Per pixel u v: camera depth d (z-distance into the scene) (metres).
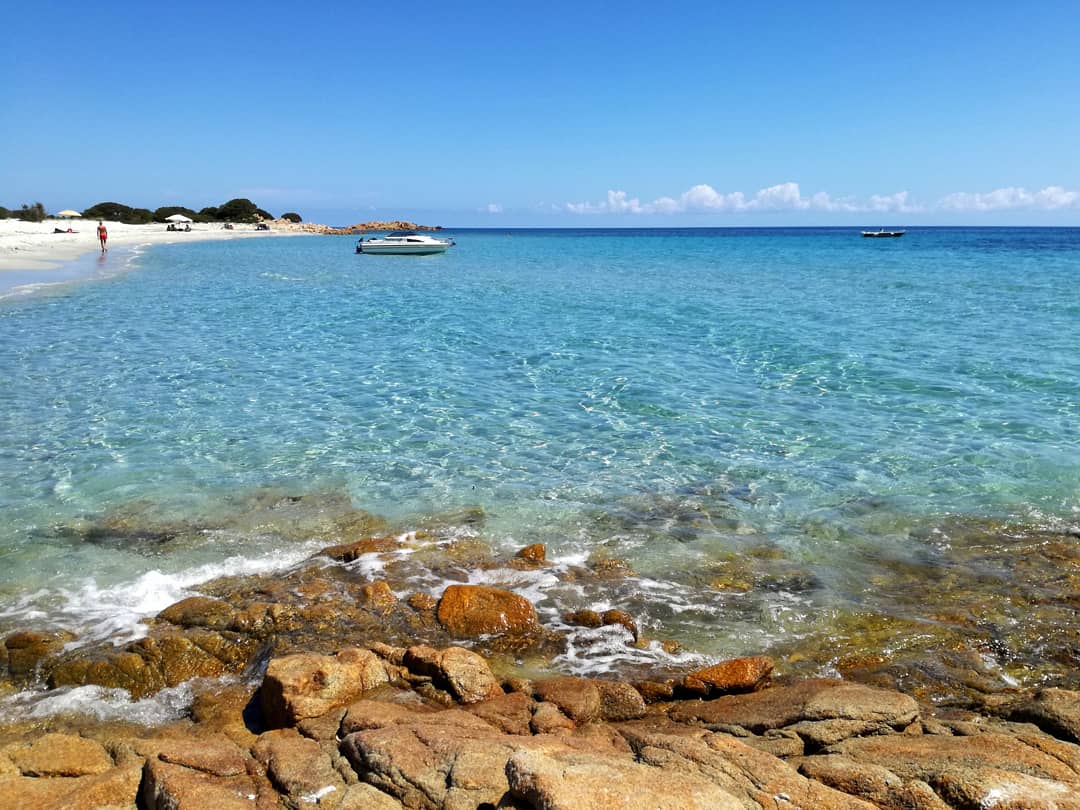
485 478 12.29
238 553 9.68
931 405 16.30
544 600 8.59
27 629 7.82
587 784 4.27
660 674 7.16
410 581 8.89
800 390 17.62
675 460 13.13
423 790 4.80
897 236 127.00
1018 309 30.28
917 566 9.48
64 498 11.27
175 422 14.88
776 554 9.80
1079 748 5.08
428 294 37.56
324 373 19.19
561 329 26.23
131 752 5.73
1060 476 12.24
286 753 5.42
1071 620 8.11
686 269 55.53
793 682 6.94
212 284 40.38
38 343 21.95
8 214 94.50
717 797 4.26
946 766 4.84
